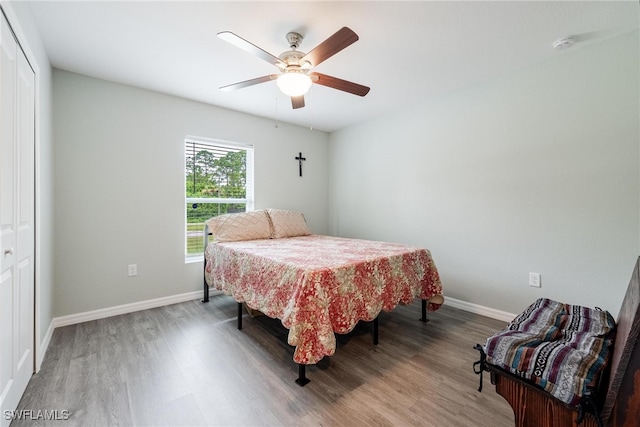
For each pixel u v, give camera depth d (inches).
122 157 108.2
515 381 42.2
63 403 58.7
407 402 59.8
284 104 130.0
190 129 124.5
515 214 99.7
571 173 87.4
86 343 84.3
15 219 56.6
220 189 137.8
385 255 87.4
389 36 77.9
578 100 85.6
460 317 107.0
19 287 58.8
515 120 98.8
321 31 75.4
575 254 87.2
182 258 122.9
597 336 45.4
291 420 54.7
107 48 83.6
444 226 120.7
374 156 150.9
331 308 68.4
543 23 72.6
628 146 78.0
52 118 93.2
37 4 64.5
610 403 31.8
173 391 63.0
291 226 139.4
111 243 106.1
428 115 125.3
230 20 71.1
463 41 80.4
